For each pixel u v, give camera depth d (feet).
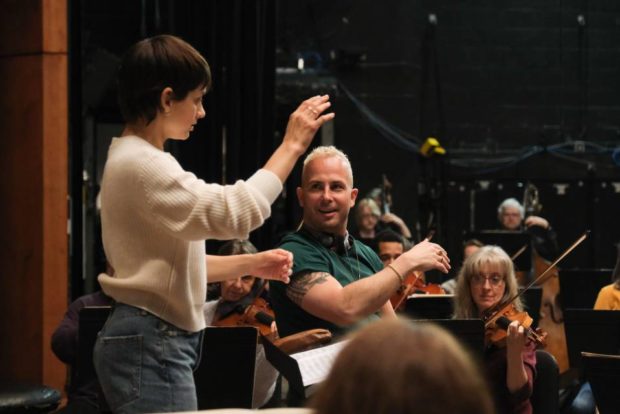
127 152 13.92
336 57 68.28
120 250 13.89
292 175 60.44
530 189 67.72
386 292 18.08
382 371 6.06
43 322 36.63
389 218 52.01
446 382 6.00
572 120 71.31
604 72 71.20
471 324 23.43
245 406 22.79
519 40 71.26
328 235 19.77
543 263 45.09
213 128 43.24
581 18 71.46
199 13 43.21
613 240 70.69
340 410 6.09
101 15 54.13
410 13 69.67
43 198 36.76
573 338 29.86
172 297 13.83
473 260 28.07
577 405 32.07
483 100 70.54
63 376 36.55
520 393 25.49
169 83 14.20
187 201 13.44
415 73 69.67
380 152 69.05
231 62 43.37
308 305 18.61
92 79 53.78
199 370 22.66
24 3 37.01
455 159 69.97
